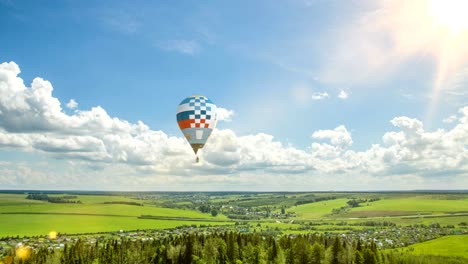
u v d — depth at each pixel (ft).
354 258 464.65
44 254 536.83
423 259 534.78
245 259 493.77
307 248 481.87
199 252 522.47
